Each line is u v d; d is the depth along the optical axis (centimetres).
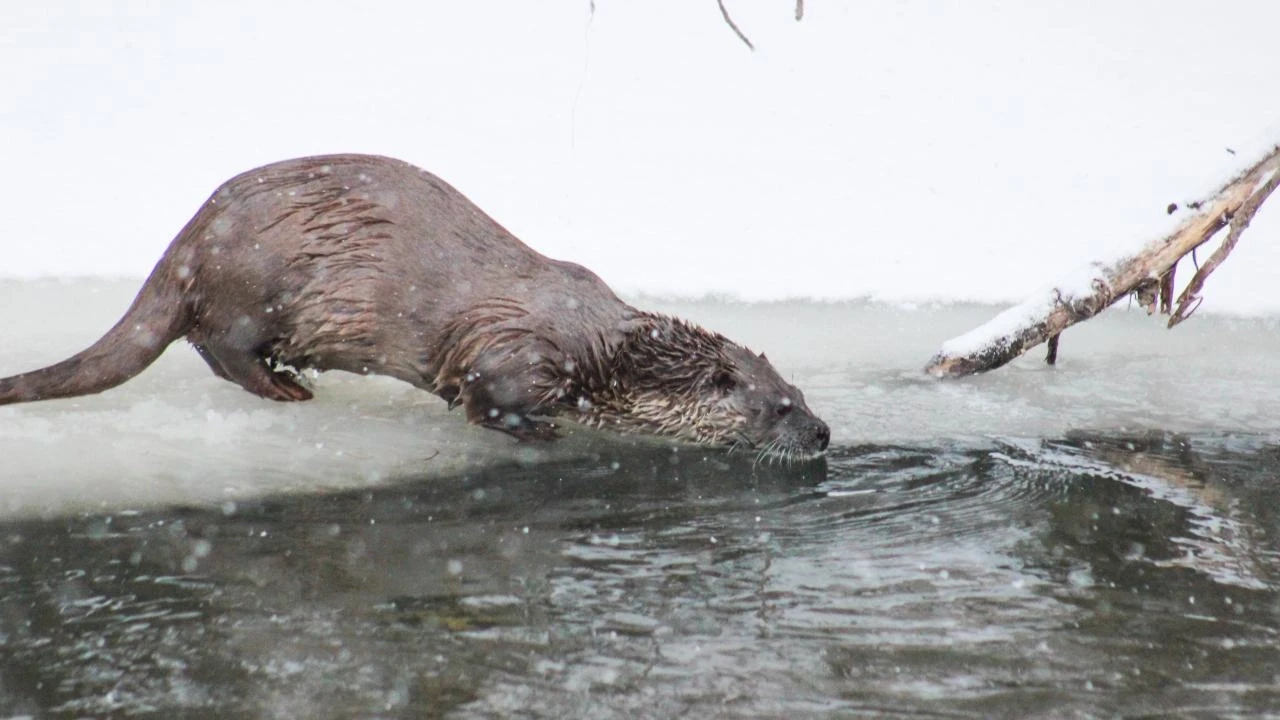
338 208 2167
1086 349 3023
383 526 1839
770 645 1473
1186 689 1382
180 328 2231
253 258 2161
